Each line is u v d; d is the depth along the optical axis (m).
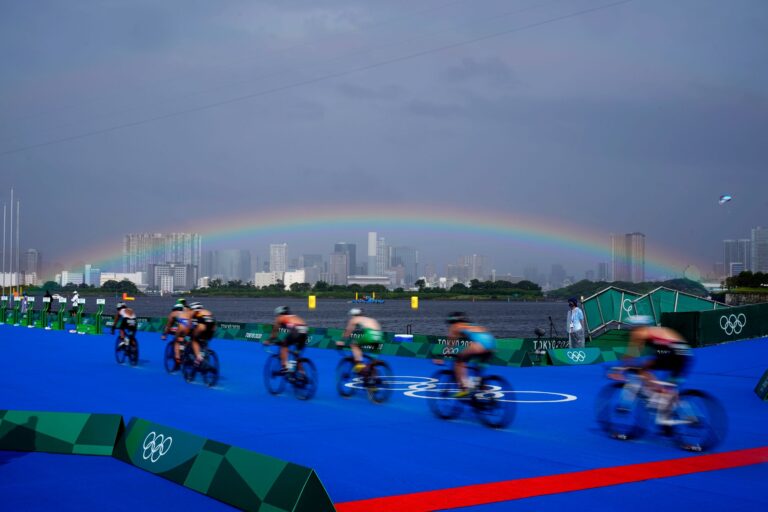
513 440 10.20
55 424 9.33
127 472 8.11
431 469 8.45
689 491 7.48
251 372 19.41
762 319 26.67
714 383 16.95
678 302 30.44
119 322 21.19
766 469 8.45
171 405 13.50
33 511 6.64
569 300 22.70
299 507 6.22
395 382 17.34
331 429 11.02
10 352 25.44
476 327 11.76
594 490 7.51
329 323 100.31
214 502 6.98
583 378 18.02
